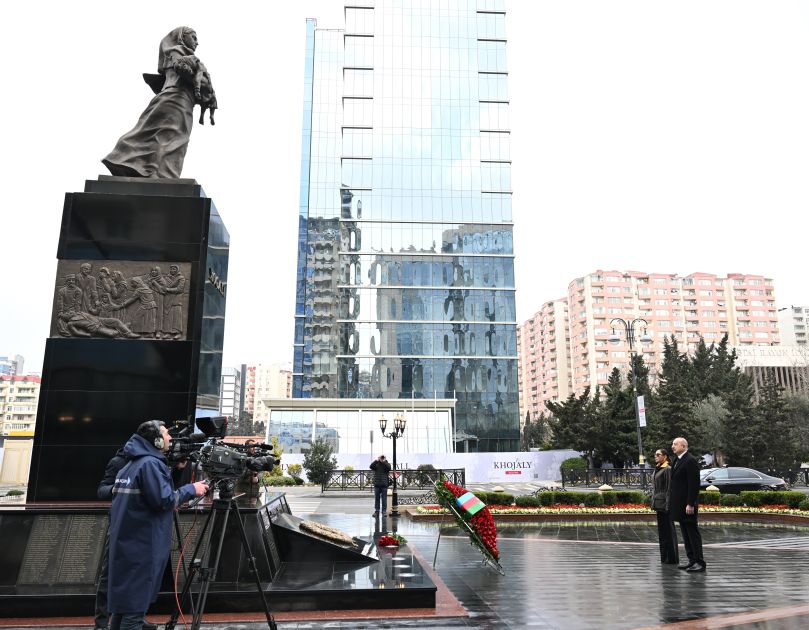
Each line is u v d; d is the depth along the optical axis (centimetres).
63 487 796
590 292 12119
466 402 5350
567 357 13188
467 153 5828
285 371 16762
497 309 5550
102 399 827
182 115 1005
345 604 611
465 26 6075
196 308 873
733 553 1076
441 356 5431
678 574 868
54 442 808
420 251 5625
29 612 574
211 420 549
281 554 742
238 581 630
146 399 834
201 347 866
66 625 553
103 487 544
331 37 6119
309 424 4550
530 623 585
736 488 2447
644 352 11994
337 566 728
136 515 437
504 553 1090
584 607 655
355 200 5697
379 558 771
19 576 623
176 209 902
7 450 3141
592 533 1422
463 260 5628
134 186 921
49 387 822
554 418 5447
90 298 856
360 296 5525
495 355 5453
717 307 12538
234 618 577
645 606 662
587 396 4953
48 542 639
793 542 1229
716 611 639
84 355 837
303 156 5788
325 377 5378
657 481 998
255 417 16512
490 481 3962
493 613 625
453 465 3950
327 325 5466
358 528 1409
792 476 3641
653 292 12369
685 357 5688
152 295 868
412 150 5809
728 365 5347
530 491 3145
